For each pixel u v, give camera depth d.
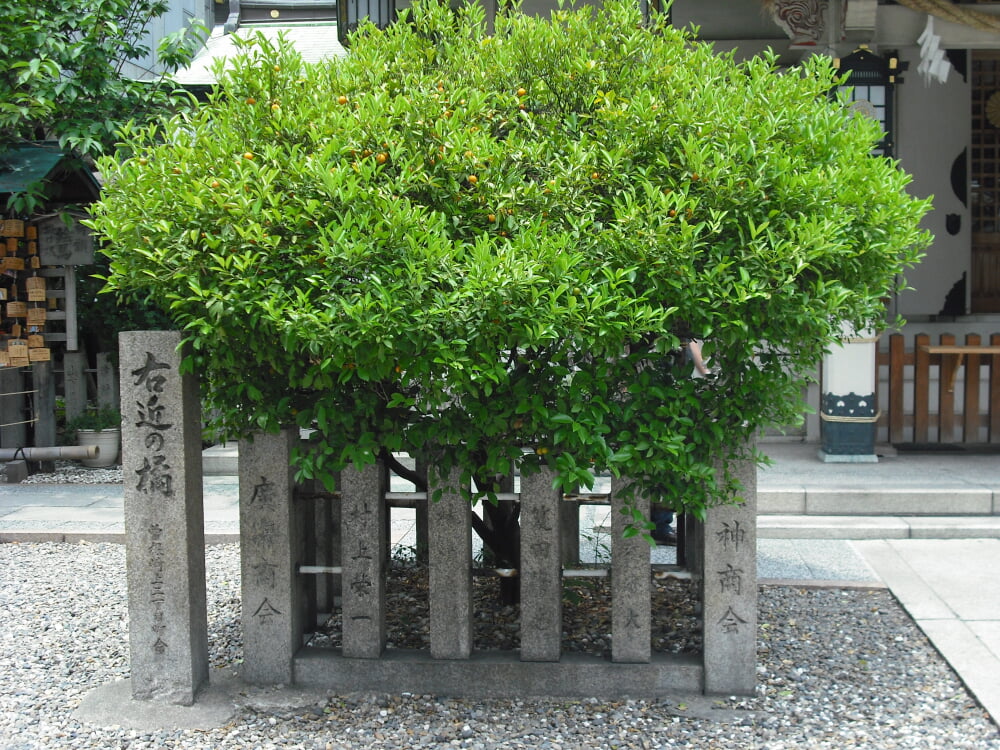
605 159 3.45
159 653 3.78
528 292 3.08
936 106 9.32
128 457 3.73
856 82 7.88
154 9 8.94
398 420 3.61
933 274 9.59
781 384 3.58
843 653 4.35
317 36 12.67
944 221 9.50
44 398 8.92
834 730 3.56
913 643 4.46
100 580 5.72
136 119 8.16
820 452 7.74
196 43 10.98
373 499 3.83
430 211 3.49
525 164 3.55
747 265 3.29
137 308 9.33
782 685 3.96
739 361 3.49
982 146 10.45
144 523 3.74
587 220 3.30
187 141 3.63
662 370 3.71
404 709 3.73
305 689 3.89
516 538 4.53
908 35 7.84
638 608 3.79
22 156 8.20
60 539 6.65
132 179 3.50
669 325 3.45
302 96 3.73
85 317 9.25
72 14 7.94
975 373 7.97
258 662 3.94
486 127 3.60
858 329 3.72
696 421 3.59
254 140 3.57
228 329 3.30
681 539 5.08
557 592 3.79
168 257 3.25
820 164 3.49
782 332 3.43
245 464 3.83
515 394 3.40
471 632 3.92
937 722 3.64
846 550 5.98
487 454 3.65
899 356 8.08
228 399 3.76
